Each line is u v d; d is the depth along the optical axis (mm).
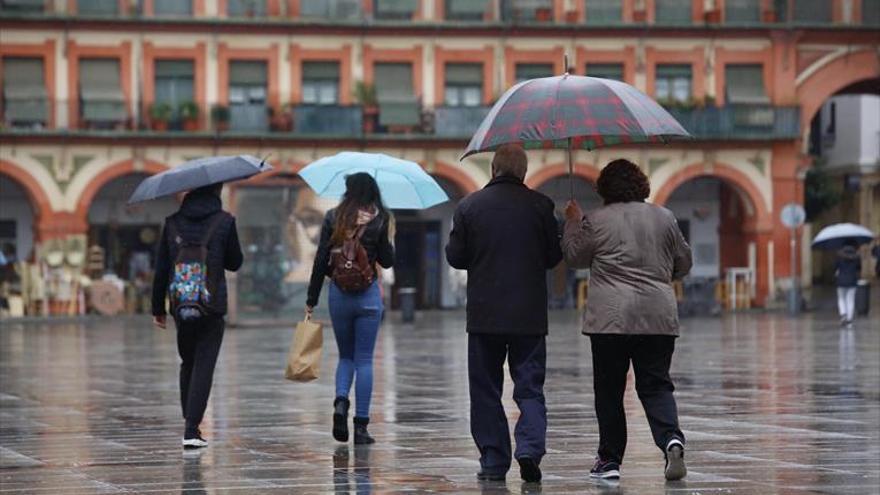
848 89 124312
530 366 21844
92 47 111750
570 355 56531
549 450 25953
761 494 20578
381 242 26344
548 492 20859
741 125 116812
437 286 118938
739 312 110250
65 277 107688
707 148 117562
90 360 57219
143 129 112188
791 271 118188
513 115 21422
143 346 68250
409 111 114688
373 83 115062
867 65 118750
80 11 111125
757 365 50312
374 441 27281
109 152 111938
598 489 21094
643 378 21641
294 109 113438
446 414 33281
